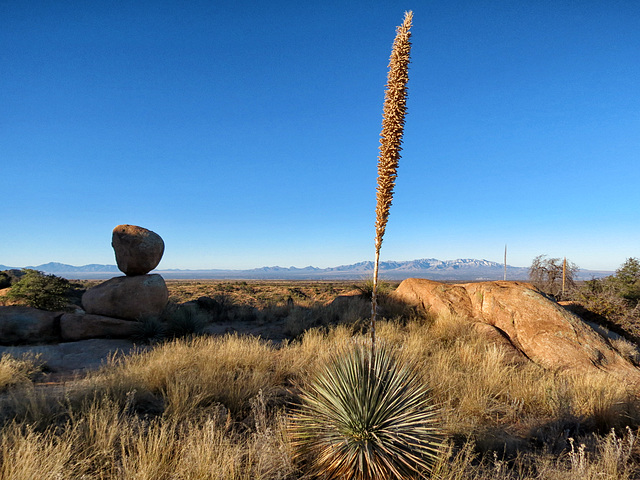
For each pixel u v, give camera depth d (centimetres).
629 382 763
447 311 1177
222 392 586
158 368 685
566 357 890
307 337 1012
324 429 396
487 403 607
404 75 338
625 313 1252
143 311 1350
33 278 1691
